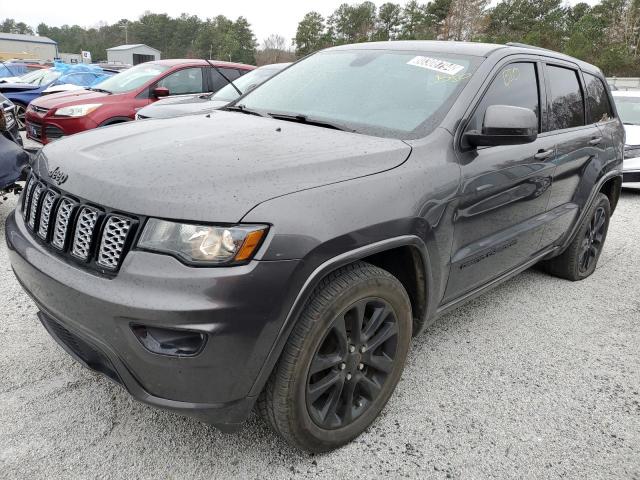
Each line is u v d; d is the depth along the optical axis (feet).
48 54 269.85
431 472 7.41
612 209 15.58
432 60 9.99
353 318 7.18
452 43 10.79
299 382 6.61
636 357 10.93
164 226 5.94
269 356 6.26
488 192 9.09
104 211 6.33
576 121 12.75
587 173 13.00
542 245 12.05
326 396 7.33
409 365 10.06
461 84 9.21
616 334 11.88
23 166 14.82
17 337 10.11
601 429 8.55
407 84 9.57
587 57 178.60
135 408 8.29
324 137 8.18
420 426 8.33
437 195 7.91
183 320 5.74
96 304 6.03
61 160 7.40
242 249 5.88
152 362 5.97
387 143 8.05
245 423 8.11
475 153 8.84
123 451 7.41
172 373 6.00
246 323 5.94
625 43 208.64
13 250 7.46
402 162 7.73
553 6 260.42
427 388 9.35
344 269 7.02
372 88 9.73
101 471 7.04
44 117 25.55
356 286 6.89
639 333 11.99
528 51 11.10
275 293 6.04
